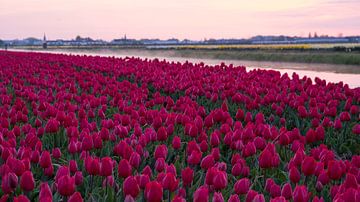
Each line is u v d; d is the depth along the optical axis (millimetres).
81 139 7008
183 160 6773
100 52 105875
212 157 5758
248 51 75625
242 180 4957
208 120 8117
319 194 5484
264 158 5797
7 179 4969
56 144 7852
